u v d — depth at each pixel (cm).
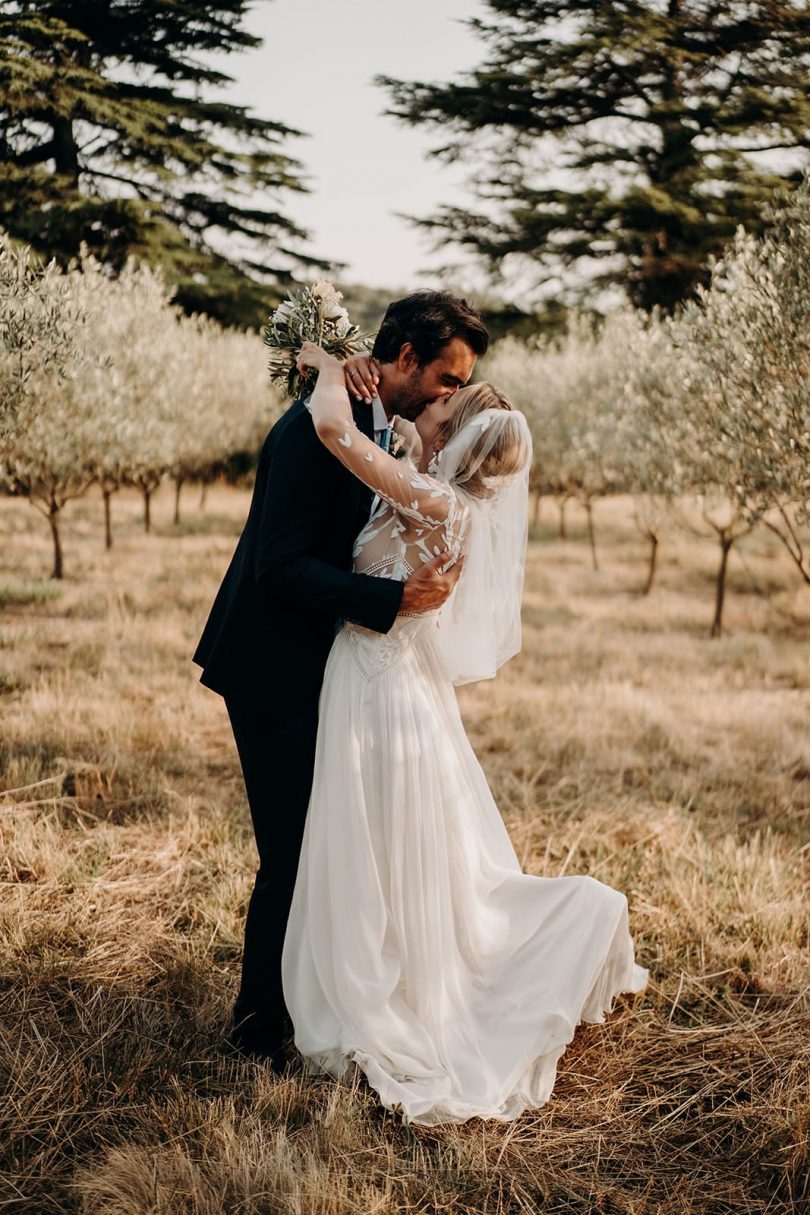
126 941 307
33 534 1366
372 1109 229
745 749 564
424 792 232
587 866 382
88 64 1986
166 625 806
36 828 382
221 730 555
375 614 220
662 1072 256
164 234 2016
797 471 590
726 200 1745
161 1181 203
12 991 274
